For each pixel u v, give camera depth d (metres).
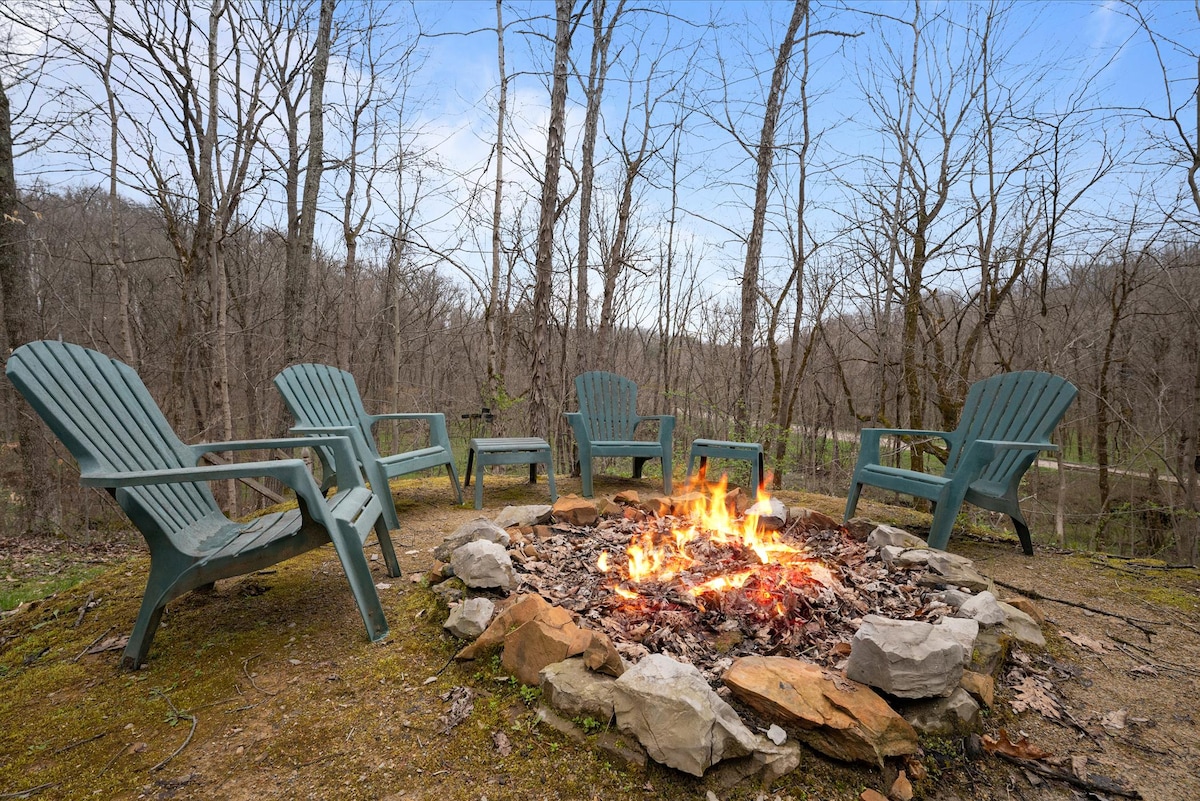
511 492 4.39
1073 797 1.34
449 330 12.84
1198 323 6.59
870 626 1.57
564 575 2.42
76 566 5.00
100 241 9.14
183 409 7.46
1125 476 8.35
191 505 2.13
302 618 2.07
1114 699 1.72
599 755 1.35
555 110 5.34
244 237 10.05
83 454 1.63
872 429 3.49
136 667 1.76
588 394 4.50
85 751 1.40
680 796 1.25
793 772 1.33
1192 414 7.05
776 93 6.71
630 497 3.54
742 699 1.50
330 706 1.55
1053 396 2.98
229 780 1.30
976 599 2.02
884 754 1.34
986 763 1.42
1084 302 7.91
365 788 1.27
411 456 3.38
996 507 3.12
